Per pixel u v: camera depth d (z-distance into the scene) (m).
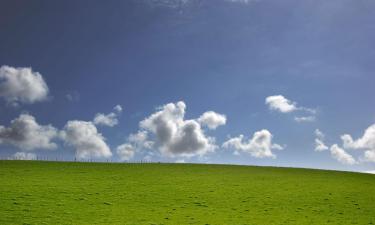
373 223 38.53
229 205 44.50
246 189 53.31
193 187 53.53
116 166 70.88
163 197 47.28
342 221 39.00
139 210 41.19
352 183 59.94
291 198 48.53
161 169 69.50
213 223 37.28
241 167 76.12
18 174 57.31
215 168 73.38
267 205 44.94
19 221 35.69
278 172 70.56
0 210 38.59
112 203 43.59
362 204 46.25
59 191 47.59
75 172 61.75
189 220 38.06
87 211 39.94
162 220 37.75
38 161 72.00
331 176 66.94
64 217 37.53
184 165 76.12
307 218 39.84
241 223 37.53
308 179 62.91
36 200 42.88
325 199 48.38
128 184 54.03
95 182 54.34
